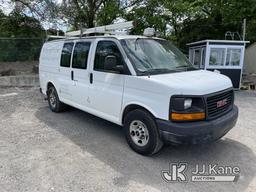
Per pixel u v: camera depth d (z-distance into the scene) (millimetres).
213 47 11555
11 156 4262
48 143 4832
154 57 4645
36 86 11266
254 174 3811
